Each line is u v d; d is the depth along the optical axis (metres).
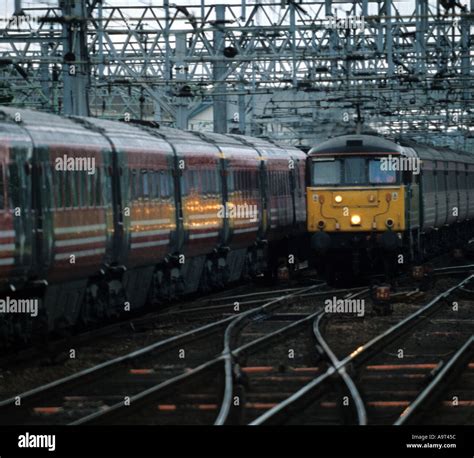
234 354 18.52
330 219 33.19
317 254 33.28
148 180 25.38
